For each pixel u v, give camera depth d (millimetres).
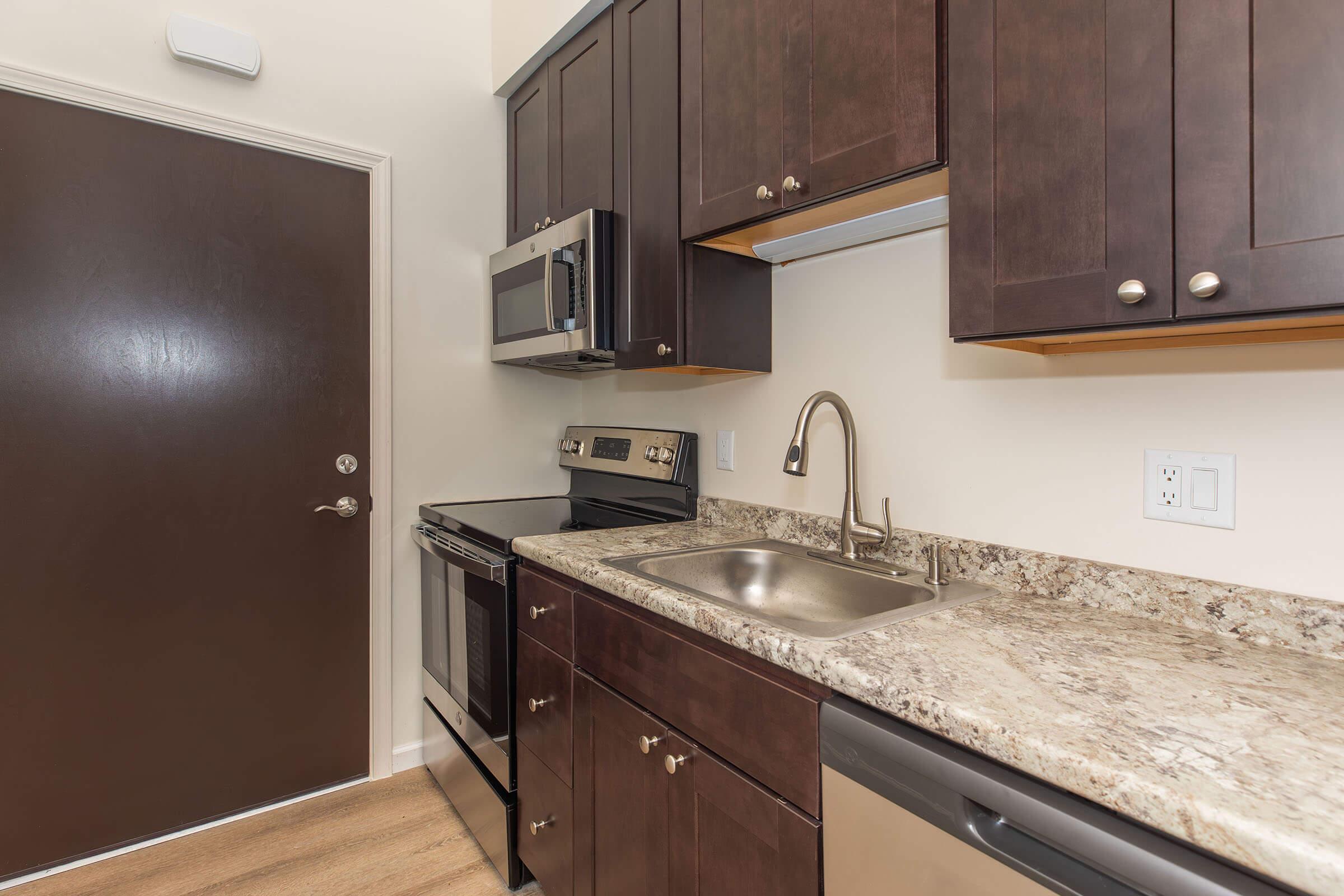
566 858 1429
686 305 1546
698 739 1051
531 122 2186
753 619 970
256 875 1696
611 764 1267
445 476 2266
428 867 1741
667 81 1554
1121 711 678
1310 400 875
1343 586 850
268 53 1926
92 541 1724
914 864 716
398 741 2207
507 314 2152
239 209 1893
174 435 1819
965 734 664
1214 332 921
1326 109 636
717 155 1407
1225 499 950
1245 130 687
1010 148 887
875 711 782
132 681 1783
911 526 1386
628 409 2312
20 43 1610
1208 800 514
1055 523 1147
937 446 1335
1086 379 1104
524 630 1589
